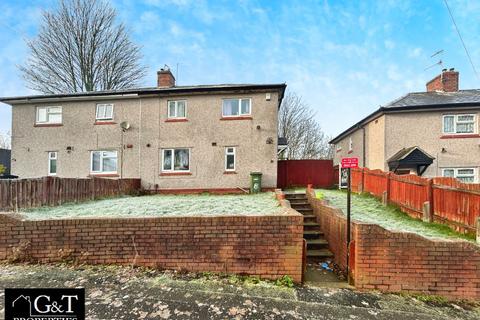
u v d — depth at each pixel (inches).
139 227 169.5
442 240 155.4
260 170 482.0
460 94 545.6
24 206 241.3
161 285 148.1
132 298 133.5
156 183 498.6
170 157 506.6
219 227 166.2
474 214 203.5
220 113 494.9
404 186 297.6
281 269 163.5
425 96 557.9
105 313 120.1
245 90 486.6
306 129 1259.2
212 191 489.4
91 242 170.7
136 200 339.9
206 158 494.3
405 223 247.4
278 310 128.7
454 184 227.1
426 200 256.5
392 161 487.5
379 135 543.5
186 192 494.3
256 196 395.9
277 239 164.1
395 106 509.0
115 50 893.8
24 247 170.4
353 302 140.6
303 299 141.5
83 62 834.2
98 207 265.7
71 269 162.4
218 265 165.5
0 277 150.7
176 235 167.9
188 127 500.1
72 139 520.1
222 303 132.6
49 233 171.5
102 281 149.6
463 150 491.2
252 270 164.1
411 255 155.3
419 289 153.9
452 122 501.0
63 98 518.0
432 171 498.9
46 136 525.0
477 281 150.9
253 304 133.3
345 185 533.3
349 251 167.0
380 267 156.3
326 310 131.0
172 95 501.4
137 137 508.7
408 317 128.0
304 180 586.2
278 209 243.6
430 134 503.8
